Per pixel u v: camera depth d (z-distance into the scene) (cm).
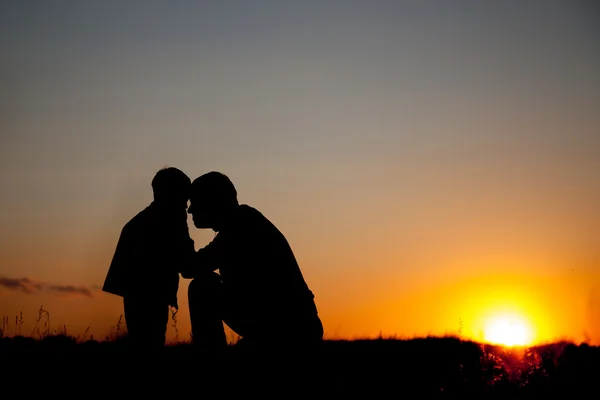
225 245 620
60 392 592
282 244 625
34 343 740
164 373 615
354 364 752
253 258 612
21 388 601
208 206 634
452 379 698
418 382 686
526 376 716
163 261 708
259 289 609
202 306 629
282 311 603
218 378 599
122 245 721
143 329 696
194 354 626
